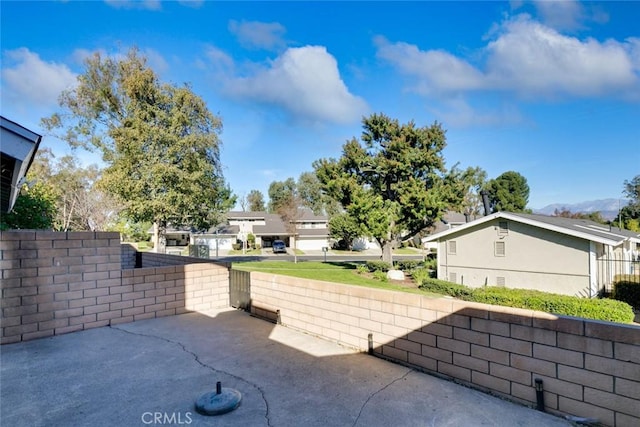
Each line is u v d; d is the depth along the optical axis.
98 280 5.30
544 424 2.52
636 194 34.78
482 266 12.83
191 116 18.94
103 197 18.44
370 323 4.04
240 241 38.53
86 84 18.28
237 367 3.65
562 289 10.83
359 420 2.58
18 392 3.10
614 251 13.52
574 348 2.56
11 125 2.48
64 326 4.95
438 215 16.77
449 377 3.30
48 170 19.36
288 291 5.24
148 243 32.53
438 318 3.40
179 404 2.86
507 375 2.91
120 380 3.35
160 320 5.68
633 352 2.32
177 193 17.73
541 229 11.32
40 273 4.78
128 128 17.27
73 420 2.62
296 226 40.22
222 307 6.66
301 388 3.14
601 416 2.44
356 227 16.50
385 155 19.27
